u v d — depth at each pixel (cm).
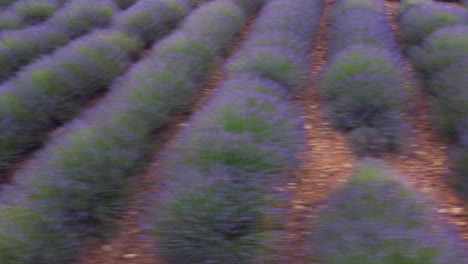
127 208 592
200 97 763
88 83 756
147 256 550
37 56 838
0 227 531
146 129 659
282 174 590
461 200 588
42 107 692
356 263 491
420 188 602
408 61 841
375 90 680
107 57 787
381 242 500
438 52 768
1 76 795
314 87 780
